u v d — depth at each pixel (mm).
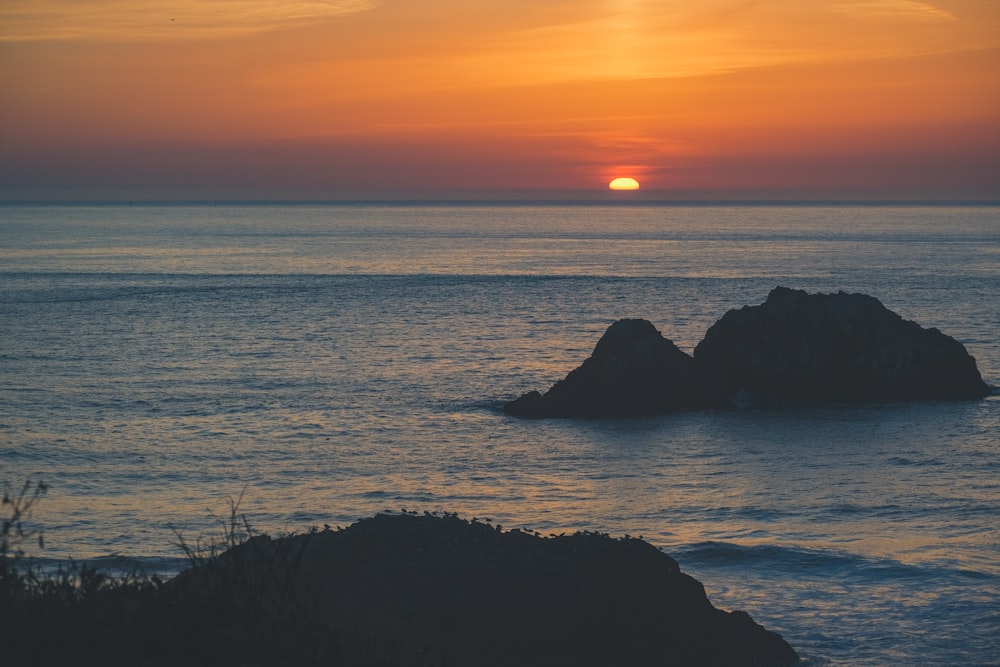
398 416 70875
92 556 37219
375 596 22250
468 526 25812
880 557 35906
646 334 75188
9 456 58219
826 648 26812
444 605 22234
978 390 76688
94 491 50375
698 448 61000
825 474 53719
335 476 54062
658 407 71688
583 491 50469
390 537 24844
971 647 26859
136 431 65625
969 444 61531
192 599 16266
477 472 55062
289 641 15969
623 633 23078
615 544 25094
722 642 24250
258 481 52781
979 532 41406
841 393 75375
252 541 23266
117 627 14922
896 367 75750
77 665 13953
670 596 24547
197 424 67938
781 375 75562
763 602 30719
